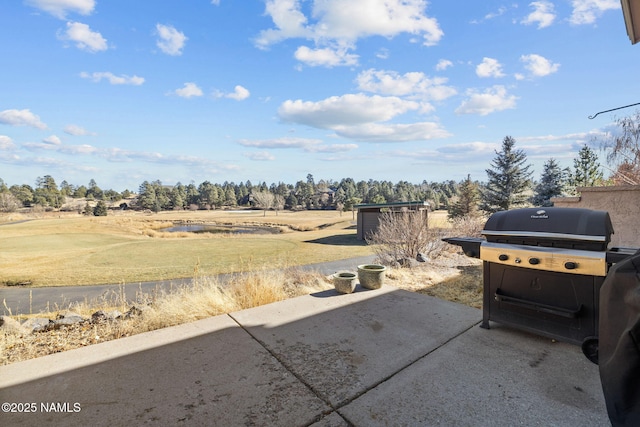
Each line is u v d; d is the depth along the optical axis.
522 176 25.17
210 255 14.98
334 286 4.99
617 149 8.05
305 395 2.19
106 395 2.19
